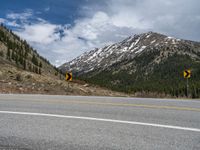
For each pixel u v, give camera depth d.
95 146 4.55
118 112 7.96
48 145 4.60
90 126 6.03
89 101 10.81
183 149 4.39
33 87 20.53
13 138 5.02
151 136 5.18
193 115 7.45
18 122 6.42
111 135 5.25
